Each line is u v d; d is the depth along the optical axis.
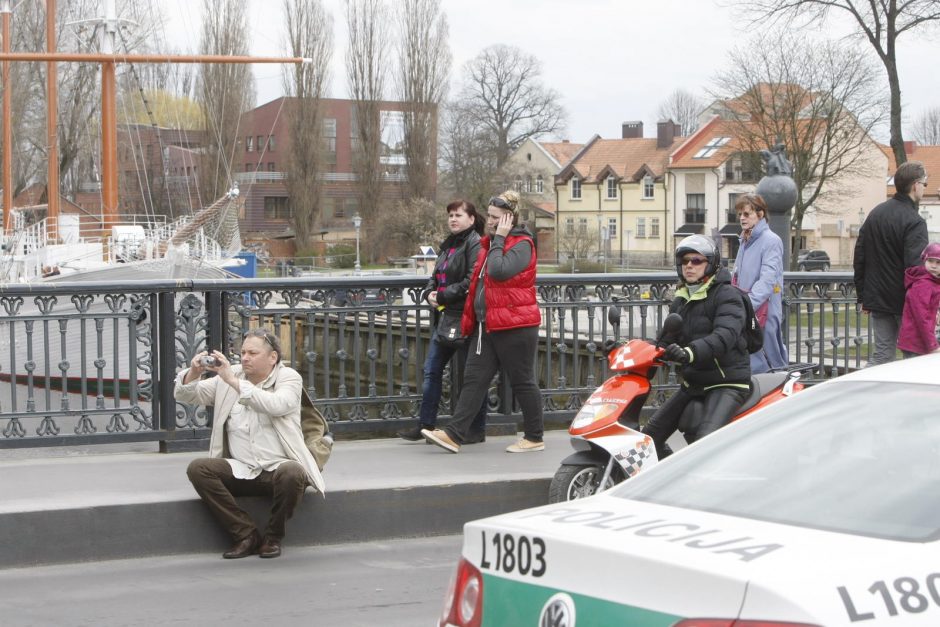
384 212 92.62
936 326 10.64
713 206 100.94
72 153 67.88
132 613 7.00
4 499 8.40
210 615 6.96
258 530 8.55
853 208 90.56
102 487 8.88
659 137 109.00
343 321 11.40
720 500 3.98
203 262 33.78
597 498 4.25
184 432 10.65
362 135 93.00
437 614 6.99
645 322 12.45
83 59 41.16
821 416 4.39
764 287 10.05
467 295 10.69
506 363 10.51
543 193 114.31
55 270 33.69
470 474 9.55
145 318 10.63
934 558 3.40
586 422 8.26
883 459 4.02
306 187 92.81
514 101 103.62
